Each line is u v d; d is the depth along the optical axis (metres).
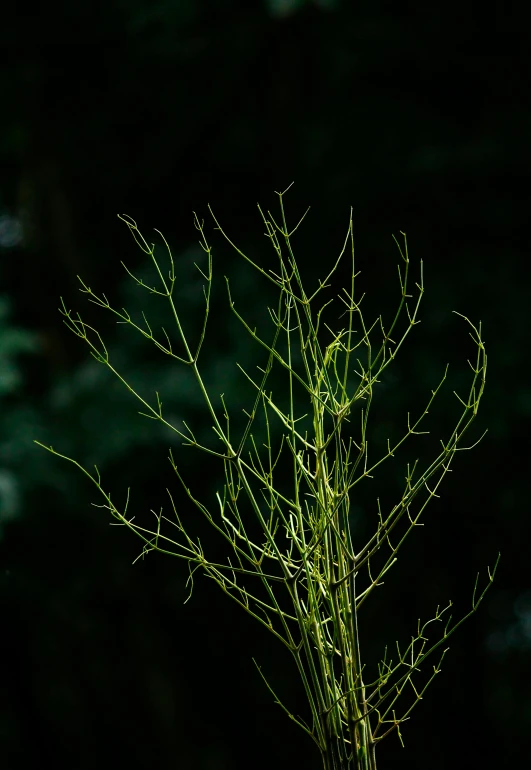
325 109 6.77
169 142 7.64
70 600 7.38
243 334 6.16
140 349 6.41
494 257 6.54
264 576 1.87
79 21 7.30
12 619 7.50
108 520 6.90
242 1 6.82
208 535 6.82
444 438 6.36
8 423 6.25
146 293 6.47
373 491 6.43
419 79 6.71
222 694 7.89
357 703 1.88
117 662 7.61
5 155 8.02
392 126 6.62
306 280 6.68
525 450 6.52
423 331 6.34
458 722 7.55
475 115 6.69
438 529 7.08
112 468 6.43
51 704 7.72
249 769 7.82
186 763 7.61
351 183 6.61
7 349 6.07
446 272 6.50
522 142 6.27
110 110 7.66
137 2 6.75
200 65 7.14
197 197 7.76
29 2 7.30
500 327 6.28
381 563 7.02
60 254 7.93
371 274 6.70
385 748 7.45
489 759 7.60
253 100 7.25
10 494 5.83
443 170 6.37
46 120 7.74
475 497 6.82
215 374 6.04
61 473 6.32
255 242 7.21
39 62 7.53
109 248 8.06
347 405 1.89
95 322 7.88
